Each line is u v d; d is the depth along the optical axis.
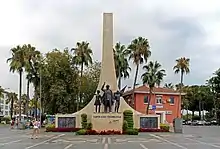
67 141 33.06
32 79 78.31
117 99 49.75
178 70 93.19
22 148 25.28
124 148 25.22
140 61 73.94
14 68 74.75
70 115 54.19
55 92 70.81
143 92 85.50
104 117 46.97
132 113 50.81
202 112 128.12
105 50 53.56
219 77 108.75
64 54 74.94
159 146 27.34
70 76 73.69
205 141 33.69
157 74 79.69
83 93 78.31
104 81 52.84
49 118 67.12
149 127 54.09
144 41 73.25
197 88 128.50
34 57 76.88
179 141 33.56
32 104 92.38
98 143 30.47
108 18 53.94
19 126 66.50
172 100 87.69
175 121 52.28
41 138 37.81
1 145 28.11
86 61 79.25
